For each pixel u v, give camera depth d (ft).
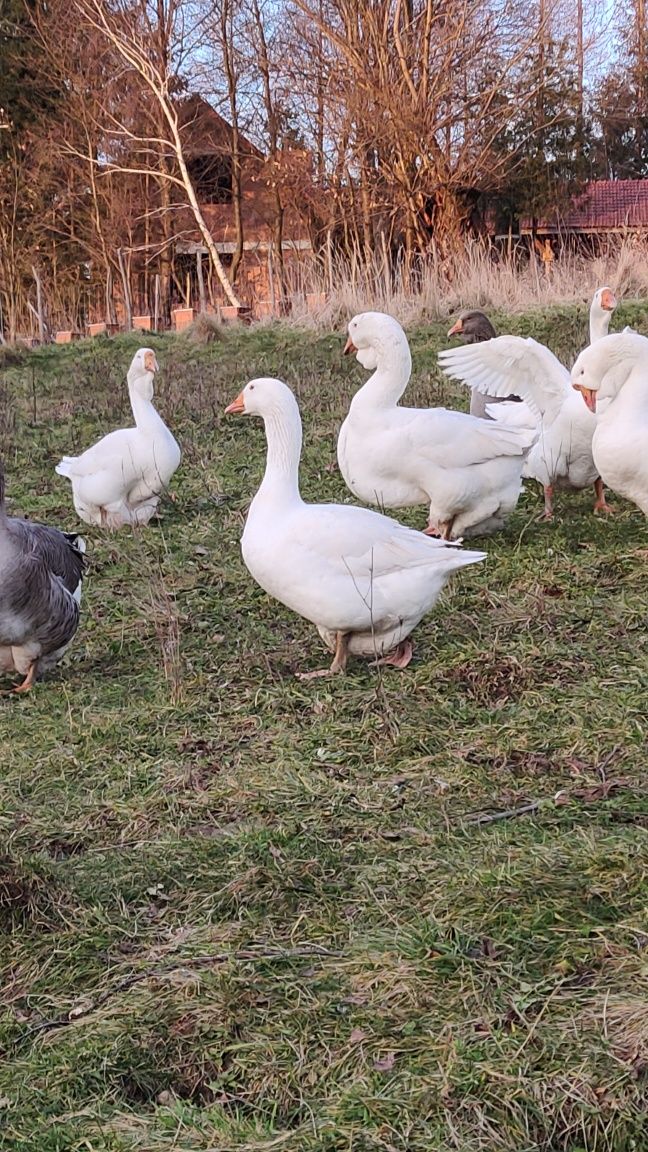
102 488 27.32
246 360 49.06
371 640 18.19
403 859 12.67
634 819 13.02
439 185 75.46
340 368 45.75
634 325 45.06
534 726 15.69
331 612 17.43
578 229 98.58
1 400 44.65
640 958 10.41
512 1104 9.11
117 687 18.90
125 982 11.25
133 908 12.54
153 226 109.70
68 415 41.93
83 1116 9.68
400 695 17.02
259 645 20.02
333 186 80.23
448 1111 9.15
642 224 93.91
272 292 73.00
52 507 30.73
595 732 15.26
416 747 15.51
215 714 17.37
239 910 12.13
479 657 18.17
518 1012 9.96
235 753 15.98
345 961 11.05
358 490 23.30
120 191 106.52
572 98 83.20
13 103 111.04
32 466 35.63
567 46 78.69
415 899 11.89
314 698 17.31
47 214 112.16
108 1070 10.17
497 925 11.18
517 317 48.49
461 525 23.40
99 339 58.29
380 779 14.69
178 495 30.83
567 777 14.26
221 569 24.30
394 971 10.72
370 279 60.39
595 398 21.01
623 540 23.34
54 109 111.45
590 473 24.94
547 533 24.31
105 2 89.97
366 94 75.31
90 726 17.29
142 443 27.20
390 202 78.33
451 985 10.47
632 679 16.81
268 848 13.15
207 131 101.35
